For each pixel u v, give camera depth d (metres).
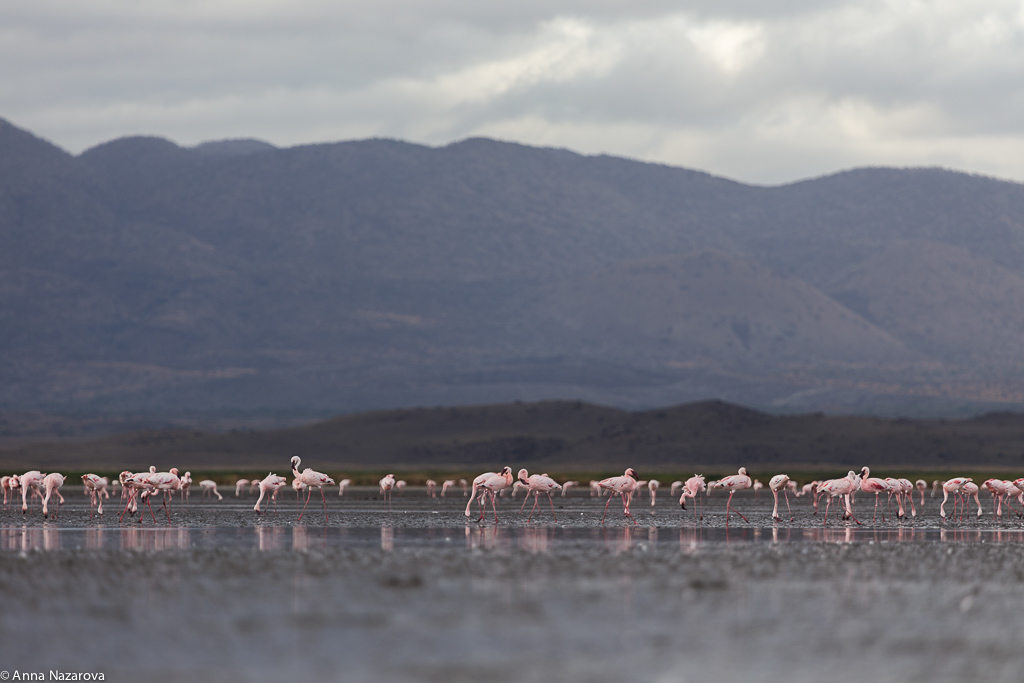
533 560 74.06
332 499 188.50
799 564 73.81
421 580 64.31
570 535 99.06
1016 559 79.12
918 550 84.94
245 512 139.75
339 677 43.66
